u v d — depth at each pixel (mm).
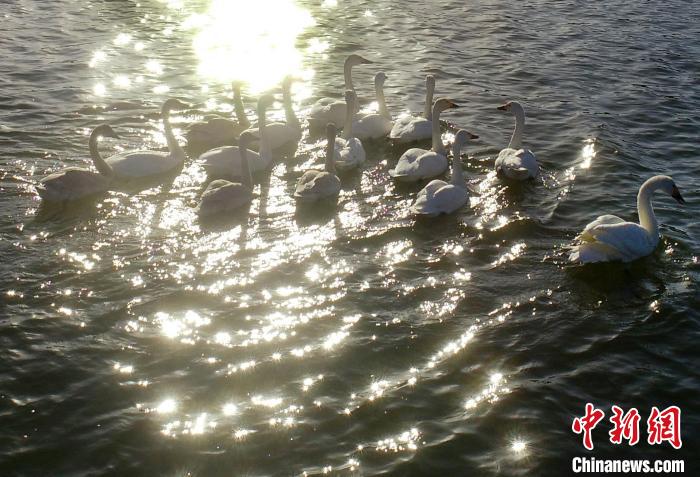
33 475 10125
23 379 11758
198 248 15336
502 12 33500
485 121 21906
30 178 17812
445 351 12586
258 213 16734
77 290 13898
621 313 13602
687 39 30266
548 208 17062
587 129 21203
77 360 12180
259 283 14289
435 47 28484
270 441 10719
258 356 12383
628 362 12414
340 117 21141
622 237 14742
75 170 16953
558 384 11898
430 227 16281
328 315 13414
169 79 24547
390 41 29141
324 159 19422
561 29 31172
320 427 10969
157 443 10672
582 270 14773
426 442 10727
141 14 31453
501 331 13086
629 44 29406
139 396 11508
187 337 12789
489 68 26375
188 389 11664
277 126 20062
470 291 14164
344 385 11797
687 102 23625
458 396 11617
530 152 18438
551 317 13461
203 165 18094
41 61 25422
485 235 16000
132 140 20125
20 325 12906
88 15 30891
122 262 14773
